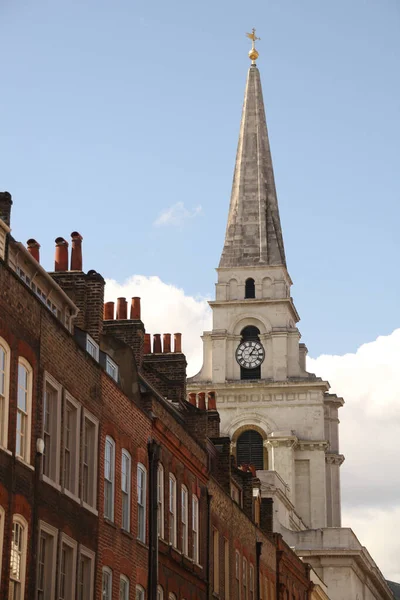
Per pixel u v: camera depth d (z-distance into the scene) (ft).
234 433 452.35
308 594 306.55
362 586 423.23
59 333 130.72
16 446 118.11
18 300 118.93
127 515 154.20
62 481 130.52
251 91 518.78
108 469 147.43
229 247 483.51
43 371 125.70
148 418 164.45
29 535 119.85
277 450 444.14
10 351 116.67
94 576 139.23
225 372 462.60
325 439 450.71
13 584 116.06
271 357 463.42
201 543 193.47
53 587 126.00
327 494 479.00
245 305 469.57
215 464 221.46
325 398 488.02
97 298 168.86
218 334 465.88
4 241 134.72
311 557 394.11
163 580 169.17
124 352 169.48
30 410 121.60
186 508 184.75
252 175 499.92
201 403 242.99
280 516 388.78
